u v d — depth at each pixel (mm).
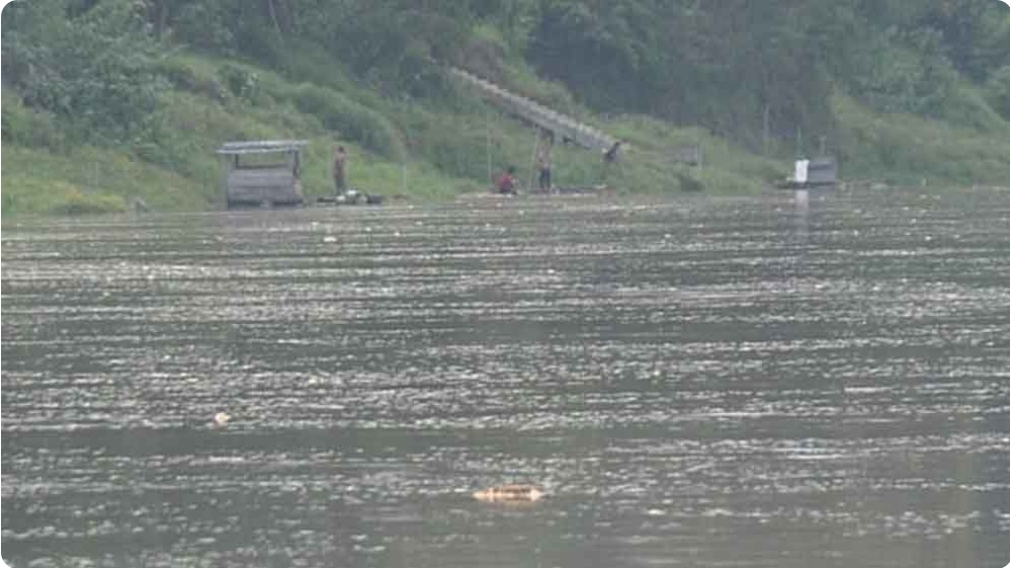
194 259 136375
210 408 74250
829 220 182375
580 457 65000
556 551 54406
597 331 93125
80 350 88812
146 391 77812
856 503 58844
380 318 98500
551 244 148000
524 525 57000
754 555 53844
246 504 59812
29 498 60969
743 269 123875
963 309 100938
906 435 68062
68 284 118250
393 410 73250
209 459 65562
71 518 58625
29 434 69938
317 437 68625
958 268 124125
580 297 107125
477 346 88438
